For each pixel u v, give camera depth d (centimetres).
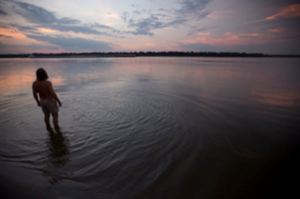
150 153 352
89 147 365
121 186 261
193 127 484
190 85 1101
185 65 3014
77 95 814
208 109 636
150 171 298
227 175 295
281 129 477
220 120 537
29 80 1269
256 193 259
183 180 280
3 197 230
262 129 477
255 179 288
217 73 1805
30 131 433
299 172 304
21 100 722
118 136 418
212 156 350
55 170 290
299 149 380
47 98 443
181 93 880
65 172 286
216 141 410
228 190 263
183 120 531
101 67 2470
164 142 398
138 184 267
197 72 1886
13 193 238
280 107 669
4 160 312
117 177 279
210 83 1185
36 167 296
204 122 520
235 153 362
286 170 310
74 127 463
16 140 385
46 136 408
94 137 410
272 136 438
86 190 250
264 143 405
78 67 2444
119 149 362
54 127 461
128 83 1148
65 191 246
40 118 525
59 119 516
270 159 343
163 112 596
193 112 602
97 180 271
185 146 384
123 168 302
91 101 717
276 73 1812
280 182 281
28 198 231
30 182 261
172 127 480
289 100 766
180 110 621
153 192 253
